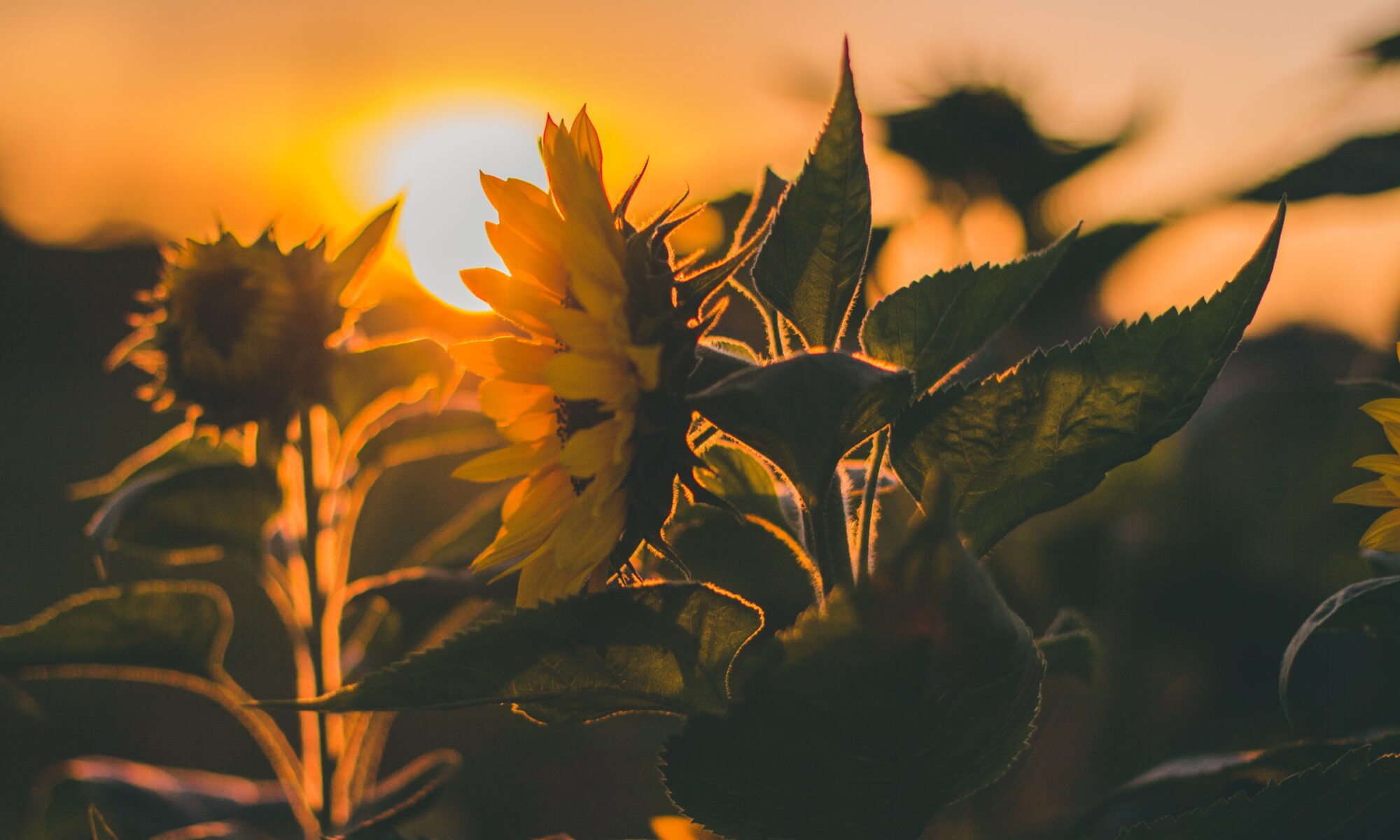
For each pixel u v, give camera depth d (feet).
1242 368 6.34
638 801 9.77
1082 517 5.63
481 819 9.76
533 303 3.28
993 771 2.76
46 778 4.64
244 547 4.36
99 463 21.90
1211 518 5.84
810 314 3.07
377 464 4.47
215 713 13.34
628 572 3.15
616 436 2.93
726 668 3.01
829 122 3.04
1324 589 5.57
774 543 3.59
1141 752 5.25
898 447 3.03
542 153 3.01
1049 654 3.52
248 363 4.03
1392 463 3.23
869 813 2.73
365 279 4.16
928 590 2.48
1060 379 2.98
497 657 2.93
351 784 4.42
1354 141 4.29
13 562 17.01
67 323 32.04
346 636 6.15
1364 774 2.91
